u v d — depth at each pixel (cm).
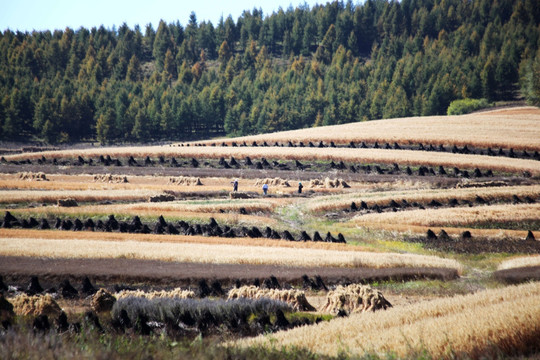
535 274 9650
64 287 8388
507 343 4097
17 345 3247
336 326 5300
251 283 9306
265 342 4522
